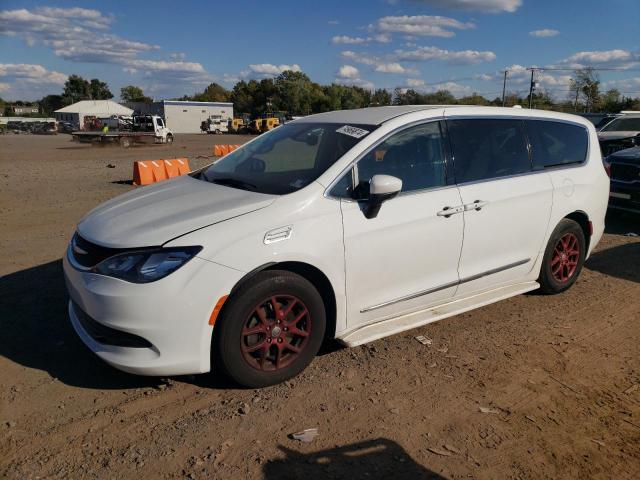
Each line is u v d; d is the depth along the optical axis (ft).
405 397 11.35
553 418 10.78
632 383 12.21
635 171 26.86
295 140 14.23
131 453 9.34
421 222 12.93
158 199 12.64
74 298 11.27
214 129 239.91
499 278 15.26
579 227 17.20
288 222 11.18
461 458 9.51
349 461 9.31
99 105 286.66
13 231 25.18
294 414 10.61
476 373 12.44
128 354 10.48
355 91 299.79
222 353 10.78
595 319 15.71
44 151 98.27
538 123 16.31
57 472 8.82
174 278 10.17
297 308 11.55
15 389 11.18
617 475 9.21
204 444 9.63
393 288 12.91
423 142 13.51
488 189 14.37
